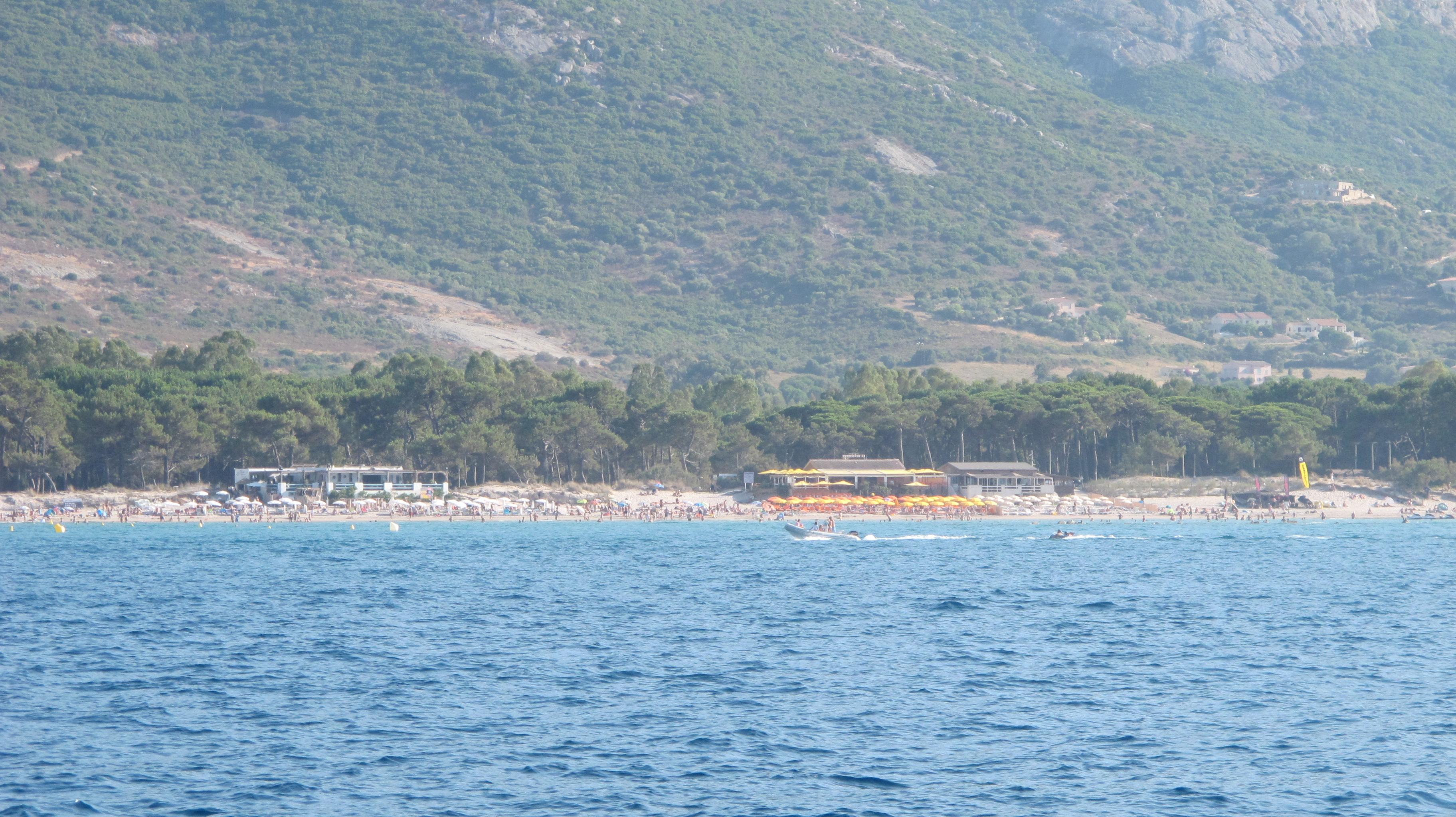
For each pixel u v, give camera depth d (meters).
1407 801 79.94
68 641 138.00
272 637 140.88
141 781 84.25
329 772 86.00
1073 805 79.25
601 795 81.00
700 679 116.06
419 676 117.56
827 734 95.44
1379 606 169.00
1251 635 142.38
